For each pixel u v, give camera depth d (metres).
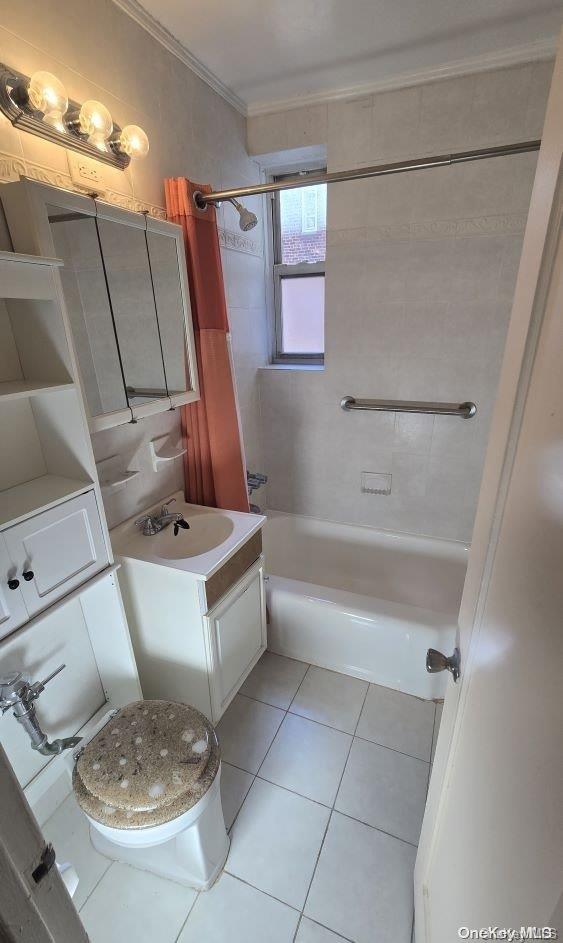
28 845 0.41
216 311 1.78
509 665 0.54
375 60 1.71
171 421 1.82
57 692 1.35
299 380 2.45
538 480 0.49
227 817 1.40
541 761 0.42
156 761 1.13
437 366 2.16
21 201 1.04
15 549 1.00
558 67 0.51
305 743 1.64
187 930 1.16
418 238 1.99
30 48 1.10
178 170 1.68
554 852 0.37
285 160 2.21
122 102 1.39
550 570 0.43
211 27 1.50
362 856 1.30
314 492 2.67
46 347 1.12
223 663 1.59
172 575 1.41
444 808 0.89
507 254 1.90
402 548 2.50
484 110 1.75
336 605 1.84
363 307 2.18
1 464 1.15
